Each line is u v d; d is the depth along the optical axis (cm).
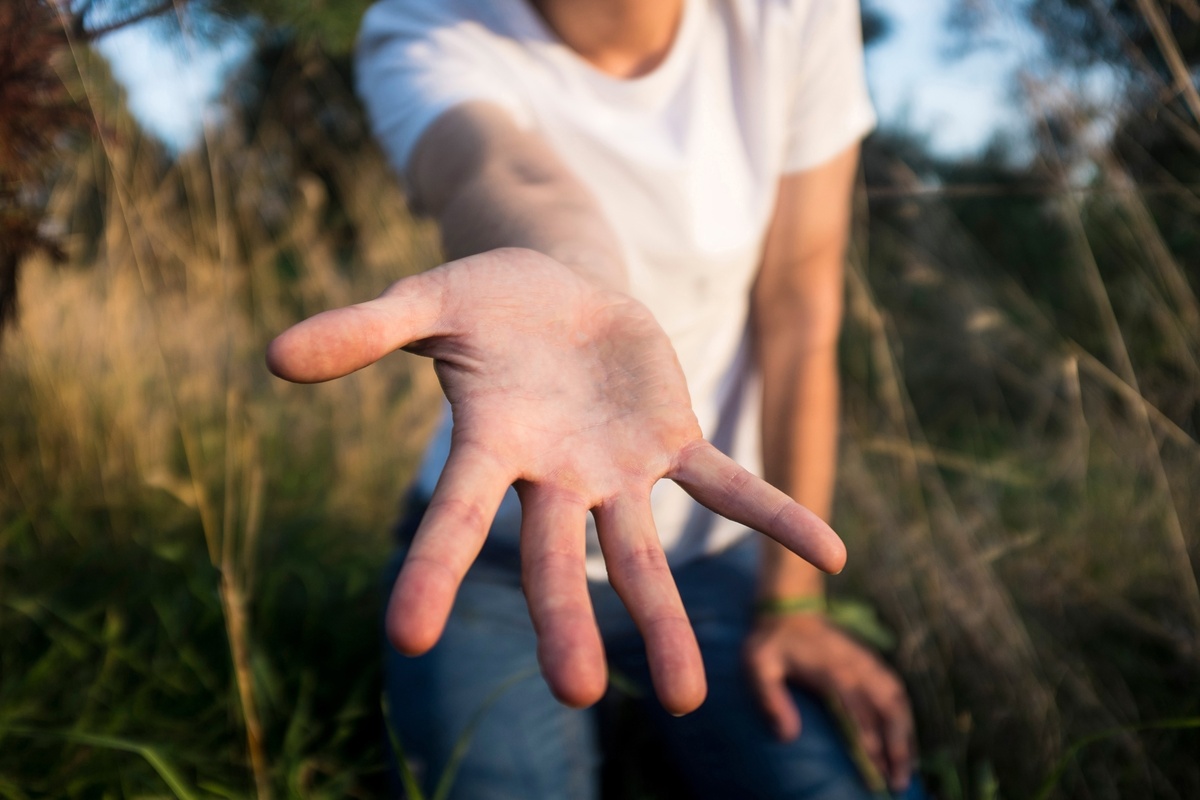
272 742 58
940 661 64
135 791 51
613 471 32
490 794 50
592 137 57
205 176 87
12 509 76
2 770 51
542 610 28
